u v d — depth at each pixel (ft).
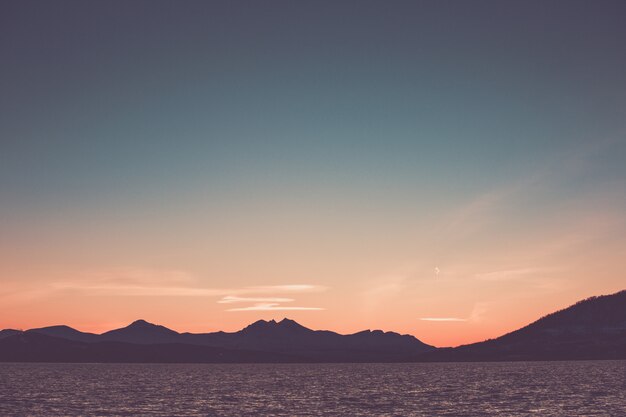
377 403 420.36
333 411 368.89
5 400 435.12
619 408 365.20
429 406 392.88
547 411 352.49
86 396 485.15
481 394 487.61
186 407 397.39
